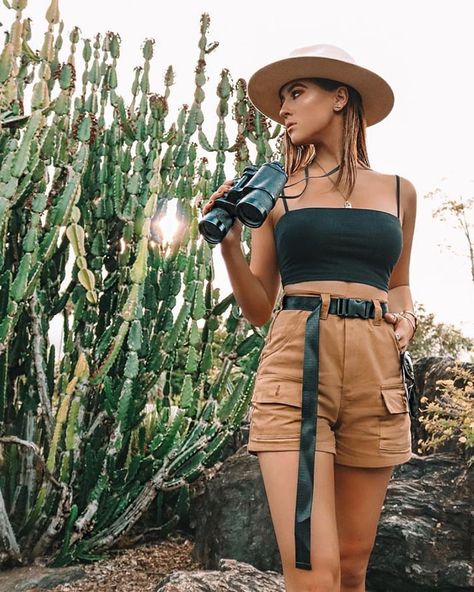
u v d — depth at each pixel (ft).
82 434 13.75
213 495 13.16
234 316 14.39
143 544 14.55
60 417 12.73
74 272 13.99
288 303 5.23
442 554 10.39
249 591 9.07
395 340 5.30
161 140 14.30
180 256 14.11
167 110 14.42
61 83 13.51
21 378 14.23
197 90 14.90
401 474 11.82
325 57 5.41
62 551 12.89
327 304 5.06
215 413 14.29
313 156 5.78
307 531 4.61
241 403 14.21
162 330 14.24
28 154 12.12
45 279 14.05
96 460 13.32
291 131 5.63
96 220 14.39
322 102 5.56
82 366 12.69
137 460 13.58
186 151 14.64
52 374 13.78
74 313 13.87
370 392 5.08
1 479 13.91
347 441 5.19
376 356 5.14
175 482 14.08
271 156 14.93
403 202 5.74
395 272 6.11
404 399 5.32
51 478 12.78
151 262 14.23
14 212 13.50
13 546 12.74
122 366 14.35
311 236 5.18
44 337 13.98
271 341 5.24
